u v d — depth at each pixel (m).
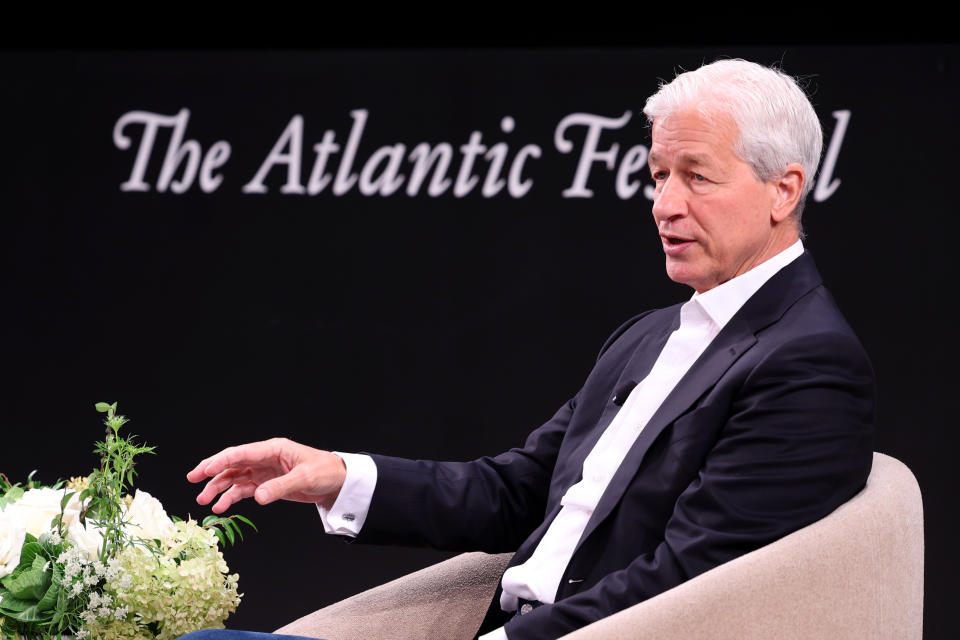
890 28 13.37
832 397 4.93
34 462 14.38
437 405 14.20
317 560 13.90
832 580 4.57
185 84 14.34
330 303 14.30
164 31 14.47
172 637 5.38
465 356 14.15
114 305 14.46
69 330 14.48
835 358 5.01
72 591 5.23
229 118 14.33
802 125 5.42
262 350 14.36
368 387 14.28
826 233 13.29
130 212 14.42
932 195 13.09
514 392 14.05
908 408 13.15
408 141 14.15
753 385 5.05
